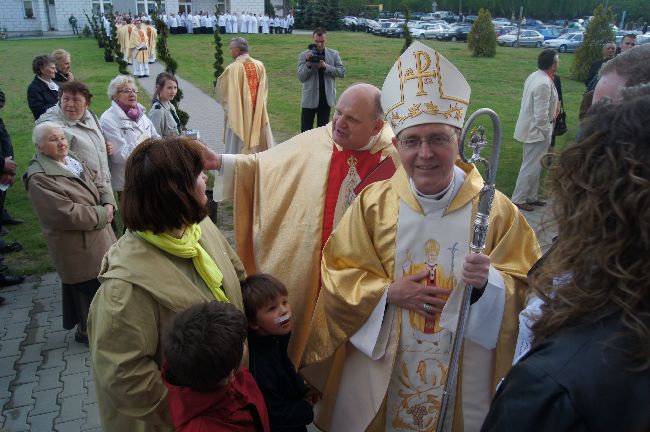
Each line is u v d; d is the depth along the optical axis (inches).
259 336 90.5
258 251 119.3
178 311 73.9
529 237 88.4
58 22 1608.0
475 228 74.2
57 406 139.8
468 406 85.9
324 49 353.7
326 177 116.3
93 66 858.1
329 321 92.0
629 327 35.2
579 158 38.9
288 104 553.3
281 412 86.8
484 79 747.4
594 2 2284.7
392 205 89.0
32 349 163.5
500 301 80.7
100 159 187.0
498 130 71.7
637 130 36.2
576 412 34.7
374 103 108.5
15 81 725.3
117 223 246.7
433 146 80.2
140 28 779.4
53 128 147.3
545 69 253.1
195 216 74.9
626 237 35.9
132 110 213.3
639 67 69.3
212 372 66.0
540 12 2333.9
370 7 2215.8
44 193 143.3
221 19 1390.3
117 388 70.9
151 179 71.5
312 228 115.0
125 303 71.1
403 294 85.0
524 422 36.4
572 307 38.1
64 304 159.3
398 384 88.7
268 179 119.9
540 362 37.2
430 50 80.3
